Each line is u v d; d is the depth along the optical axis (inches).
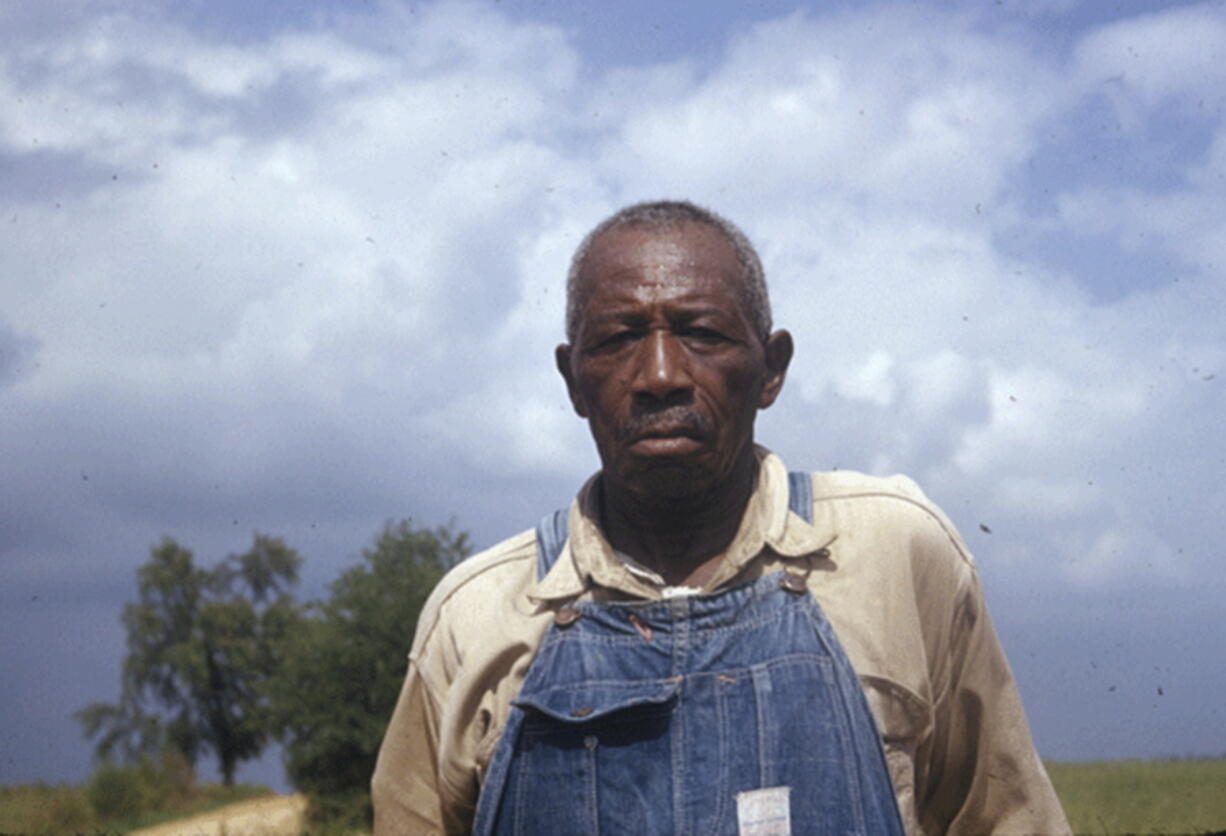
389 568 921.5
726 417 78.0
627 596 80.7
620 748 75.7
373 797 91.0
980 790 87.5
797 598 78.3
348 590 911.0
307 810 909.8
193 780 1446.9
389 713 899.4
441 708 86.0
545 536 85.8
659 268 77.6
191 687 2271.2
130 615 2319.1
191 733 2225.6
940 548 83.7
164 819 1191.6
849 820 73.1
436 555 935.0
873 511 82.6
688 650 77.0
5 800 1234.0
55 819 1161.4
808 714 74.7
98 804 1253.7
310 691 907.4
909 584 81.0
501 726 81.4
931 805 89.6
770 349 84.7
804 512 81.9
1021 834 86.7
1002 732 86.4
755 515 81.4
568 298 82.3
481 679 82.5
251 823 978.7
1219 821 555.2
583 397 82.4
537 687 78.6
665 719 75.7
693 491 78.5
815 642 76.7
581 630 79.6
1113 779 884.0
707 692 75.9
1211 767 935.0
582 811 75.3
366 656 900.6
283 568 2431.1
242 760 2226.9
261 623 2336.4
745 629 77.3
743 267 79.9
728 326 77.8
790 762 73.9
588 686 77.3
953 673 85.1
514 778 77.4
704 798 73.9
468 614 85.3
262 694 942.4
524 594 83.9
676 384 76.5
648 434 77.2
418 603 903.7
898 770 78.3
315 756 898.7
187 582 2359.7
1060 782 871.1
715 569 81.7
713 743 74.9
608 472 80.4
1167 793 773.3
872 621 79.0
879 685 77.9
